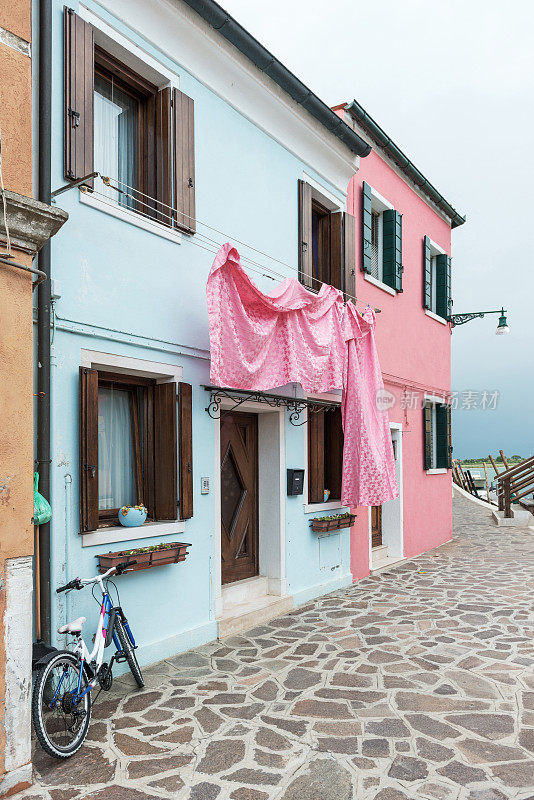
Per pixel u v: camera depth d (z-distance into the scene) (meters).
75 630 3.85
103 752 3.71
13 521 3.24
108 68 5.41
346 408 8.05
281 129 7.59
